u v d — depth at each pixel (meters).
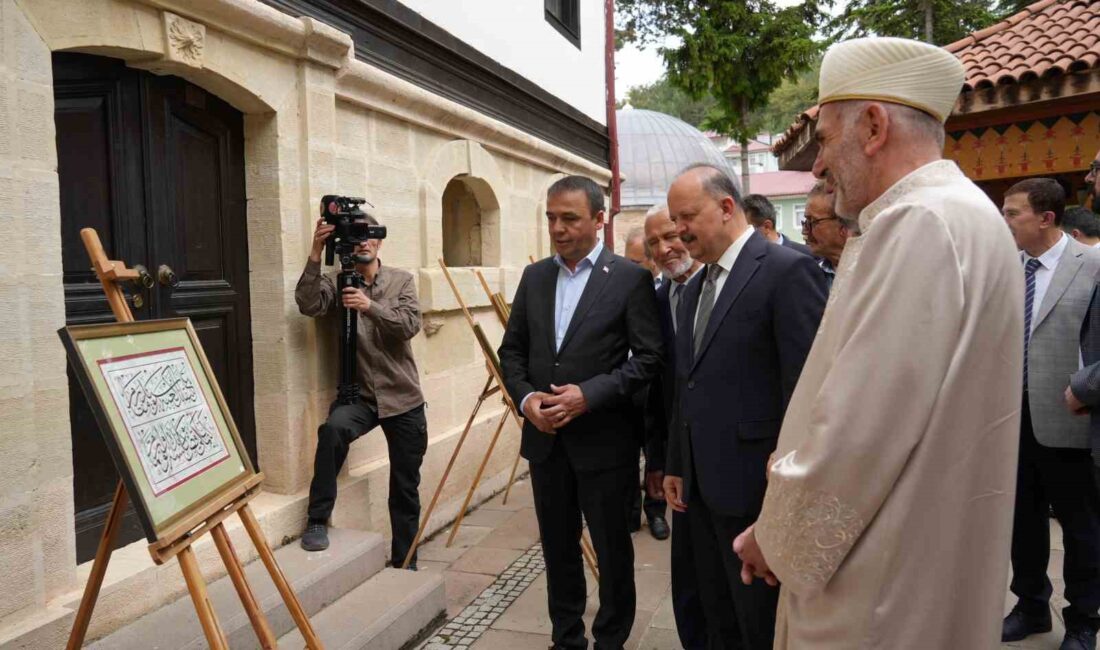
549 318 3.33
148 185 3.33
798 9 17.47
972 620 1.48
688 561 3.10
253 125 3.84
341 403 3.91
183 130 3.52
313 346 4.01
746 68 17.78
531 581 4.31
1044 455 3.30
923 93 1.62
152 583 3.00
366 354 4.04
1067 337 3.29
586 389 3.04
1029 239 3.48
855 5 18.34
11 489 2.50
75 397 3.04
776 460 1.70
